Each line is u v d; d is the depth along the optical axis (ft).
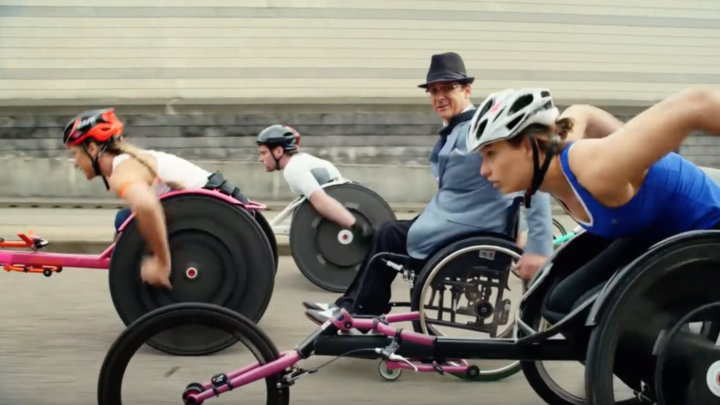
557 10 31.17
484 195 11.20
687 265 6.84
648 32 31.65
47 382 10.92
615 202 6.94
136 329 7.96
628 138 6.62
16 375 11.21
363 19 30.55
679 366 7.15
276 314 14.89
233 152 30.63
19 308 15.24
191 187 12.76
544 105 7.16
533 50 31.19
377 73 30.71
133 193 10.88
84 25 30.22
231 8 30.30
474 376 10.97
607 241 8.27
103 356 12.19
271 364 7.92
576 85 31.50
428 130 30.81
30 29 30.12
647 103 31.83
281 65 30.53
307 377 11.23
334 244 16.61
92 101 30.30
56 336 13.32
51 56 30.22
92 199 29.58
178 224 12.12
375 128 30.71
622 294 6.80
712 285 7.02
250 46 30.42
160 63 30.35
